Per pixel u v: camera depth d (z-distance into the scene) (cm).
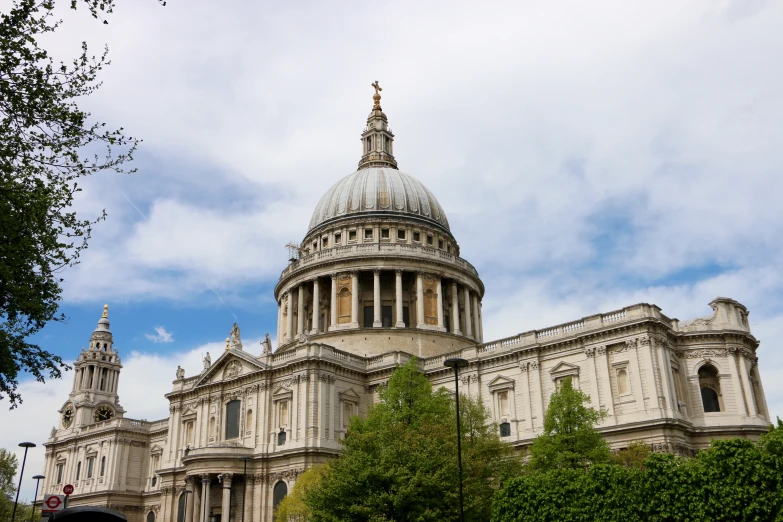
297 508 6925
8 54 2869
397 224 11781
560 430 5903
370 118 14062
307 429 8612
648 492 4556
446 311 11412
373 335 10450
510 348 8519
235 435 9375
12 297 3447
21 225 3253
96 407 14200
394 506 5228
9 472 11419
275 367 9188
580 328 8075
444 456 5506
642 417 7169
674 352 7725
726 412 7519
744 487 4259
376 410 6556
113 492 12344
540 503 4925
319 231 12088
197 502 8769
